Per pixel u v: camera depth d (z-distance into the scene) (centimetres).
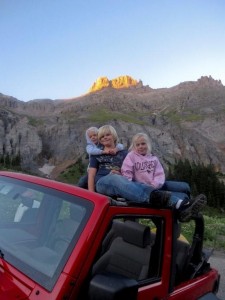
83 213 143
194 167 7944
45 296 128
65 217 148
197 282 211
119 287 125
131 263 180
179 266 200
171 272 176
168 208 176
